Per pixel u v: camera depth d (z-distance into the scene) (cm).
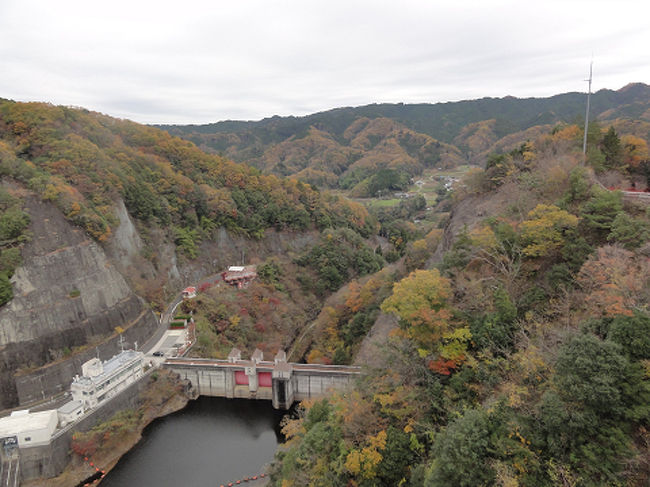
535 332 4069
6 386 6438
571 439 2838
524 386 3378
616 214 4647
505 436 3078
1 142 8781
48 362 6888
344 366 7975
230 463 6356
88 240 8331
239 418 7588
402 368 4606
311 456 4334
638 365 2766
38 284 7188
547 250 4875
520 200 6238
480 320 4475
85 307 7681
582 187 5356
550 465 2803
